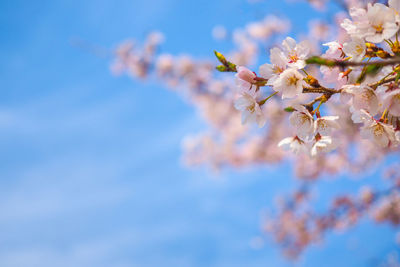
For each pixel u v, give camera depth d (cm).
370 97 139
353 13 138
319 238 580
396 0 137
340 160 573
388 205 520
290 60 142
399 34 137
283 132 554
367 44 138
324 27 449
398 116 140
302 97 143
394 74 139
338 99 142
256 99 143
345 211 533
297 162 608
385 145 141
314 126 141
